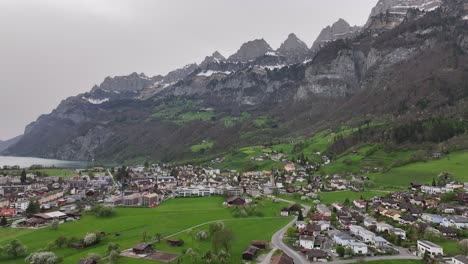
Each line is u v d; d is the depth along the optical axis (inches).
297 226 6875.0
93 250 5925.2
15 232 7140.8
